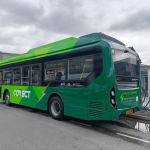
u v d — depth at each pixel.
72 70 5.62
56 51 6.40
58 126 5.40
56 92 6.19
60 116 6.01
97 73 4.80
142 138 4.32
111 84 4.54
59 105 6.11
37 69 7.27
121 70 5.04
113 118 4.52
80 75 5.31
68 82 5.72
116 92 4.66
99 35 5.22
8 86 9.48
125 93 5.06
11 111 8.00
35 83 7.33
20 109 8.60
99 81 4.73
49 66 6.62
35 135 4.48
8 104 9.58
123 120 6.27
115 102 4.60
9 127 5.21
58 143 3.92
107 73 4.58
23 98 8.09
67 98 5.74
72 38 6.16
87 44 5.31
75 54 5.56
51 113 6.41
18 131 4.81
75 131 4.88
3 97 9.98
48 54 6.75
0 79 10.42
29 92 7.68
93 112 4.85
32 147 3.67
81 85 5.25
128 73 5.42
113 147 3.71
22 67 8.29
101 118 4.64
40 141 4.04
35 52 7.52
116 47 4.96
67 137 4.34
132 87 5.56
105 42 4.76
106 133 4.71
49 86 6.55
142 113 6.73
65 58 5.93
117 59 4.90
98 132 4.80
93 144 3.87
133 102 5.51
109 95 4.52
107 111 4.52
